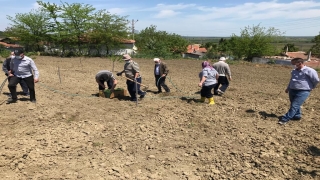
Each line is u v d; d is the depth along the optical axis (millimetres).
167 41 55406
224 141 5812
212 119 7270
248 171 4531
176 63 28406
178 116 7566
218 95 10461
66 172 4520
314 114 7801
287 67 25641
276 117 7434
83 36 40094
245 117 7504
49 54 39156
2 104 8547
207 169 4648
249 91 11766
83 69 20047
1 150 5246
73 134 6145
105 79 9789
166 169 4680
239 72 20688
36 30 39656
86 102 9133
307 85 6723
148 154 5246
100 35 39188
